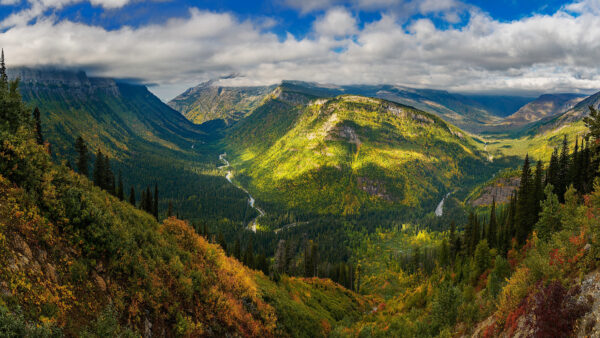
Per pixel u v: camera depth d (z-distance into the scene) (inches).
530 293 800.9
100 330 571.2
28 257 571.2
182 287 922.7
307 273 4515.3
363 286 5359.3
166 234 1252.5
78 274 641.0
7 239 557.6
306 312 1831.9
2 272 498.0
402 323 1605.6
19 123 924.0
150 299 776.9
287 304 1691.7
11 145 732.0
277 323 1354.6
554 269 752.3
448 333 1154.7
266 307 1355.8
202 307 962.1
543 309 617.0
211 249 1405.0
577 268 709.3
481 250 2164.1
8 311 449.7
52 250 636.7
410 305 2281.0
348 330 1760.6
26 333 438.6
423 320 1567.4
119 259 772.0
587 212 874.8
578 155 2859.3
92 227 751.1
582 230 805.2
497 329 877.2
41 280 558.9
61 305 554.3
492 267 2097.7
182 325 813.2
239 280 1346.0
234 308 1104.8
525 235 2502.5
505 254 2519.7
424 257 5639.8
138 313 716.7
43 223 658.8
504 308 886.4
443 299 1375.5
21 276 525.3
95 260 709.3
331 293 3198.8
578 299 603.8
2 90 933.8
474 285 2081.7
